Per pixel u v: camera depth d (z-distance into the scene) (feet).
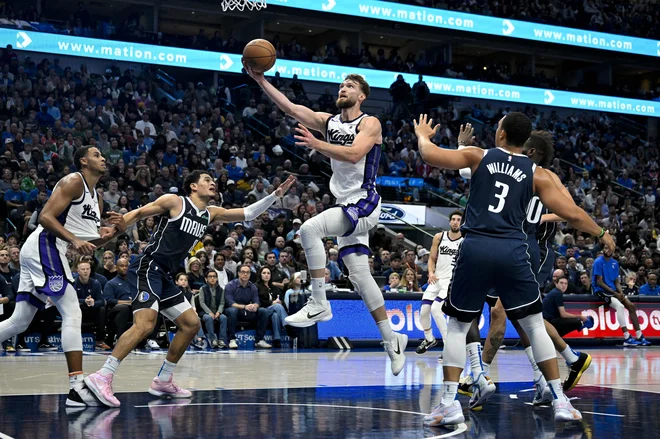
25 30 58.80
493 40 79.46
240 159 56.03
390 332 17.72
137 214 16.65
